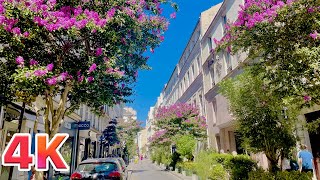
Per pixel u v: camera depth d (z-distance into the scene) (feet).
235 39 21.88
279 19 19.11
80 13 21.13
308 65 17.11
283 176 23.09
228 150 59.00
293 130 26.71
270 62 20.34
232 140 61.93
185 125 72.33
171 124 74.08
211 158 42.91
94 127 88.89
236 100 28.27
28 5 18.33
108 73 22.94
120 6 23.48
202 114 80.12
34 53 21.70
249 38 20.75
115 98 28.73
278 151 27.27
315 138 33.04
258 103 26.89
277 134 25.61
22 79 17.81
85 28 20.95
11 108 30.76
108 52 24.16
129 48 26.40
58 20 19.27
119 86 28.68
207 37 75.61
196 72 87.81
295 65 18.13
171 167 77.30
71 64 22.98
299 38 18.95
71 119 61.00
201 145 81.71
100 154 100.17
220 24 64.59
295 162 31.76
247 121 27.45
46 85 19.94
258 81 26.58
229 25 23.82
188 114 74.59
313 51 16.70
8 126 31.68
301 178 22.58
